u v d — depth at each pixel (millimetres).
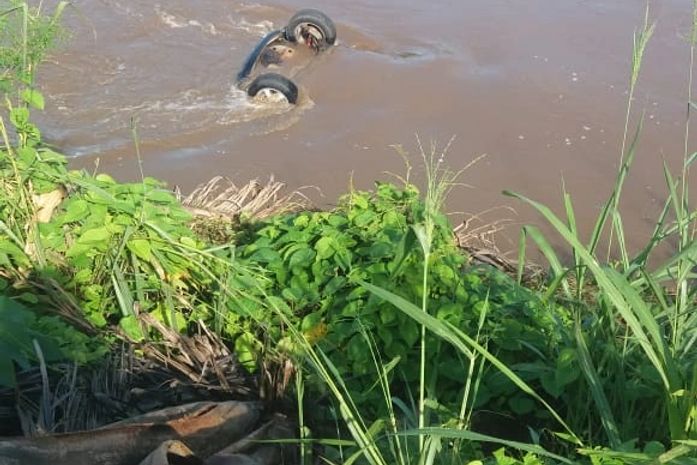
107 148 13617
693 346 5277
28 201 6105
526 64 16891
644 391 4938
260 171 13055
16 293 5742
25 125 6457
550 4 20031
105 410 5066
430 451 4055
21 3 6836
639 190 12672
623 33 18422
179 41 17734
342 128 14383
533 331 5582
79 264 5969
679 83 16203
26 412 4969
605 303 5227
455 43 17906
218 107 15062
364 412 5438
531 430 4625
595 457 4000
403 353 5547
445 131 14312
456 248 6953
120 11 18828
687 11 19609
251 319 5871
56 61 16125
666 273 5488
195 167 13148
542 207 4406
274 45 17156
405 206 7059
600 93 15711
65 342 5285
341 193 12508
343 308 5828
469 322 5699
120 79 15906
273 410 5316
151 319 5695
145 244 5984
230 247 6375
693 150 13828
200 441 4723
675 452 3695
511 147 13781
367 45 17750
